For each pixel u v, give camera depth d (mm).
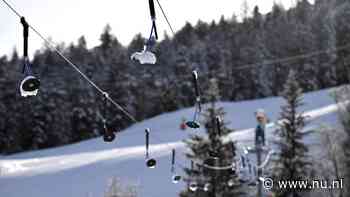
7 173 51469
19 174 50688
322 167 36031
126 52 92562
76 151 65188
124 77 83500
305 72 86062
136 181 40969
